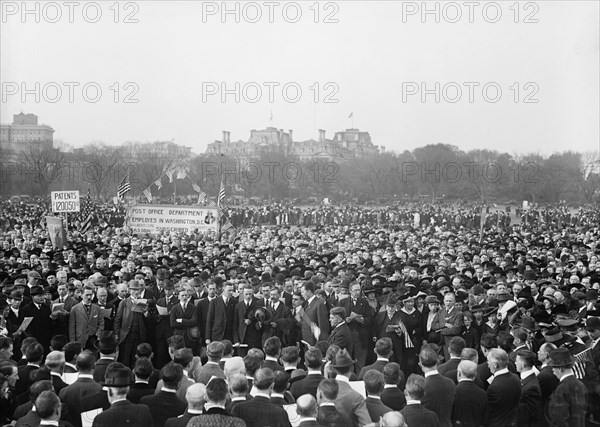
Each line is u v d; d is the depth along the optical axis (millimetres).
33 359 10484
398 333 15477
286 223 78000
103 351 11180
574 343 12016
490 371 10961
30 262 24578
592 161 100750
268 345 10820
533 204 90625
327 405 8680
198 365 11164
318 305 16016
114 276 19734
